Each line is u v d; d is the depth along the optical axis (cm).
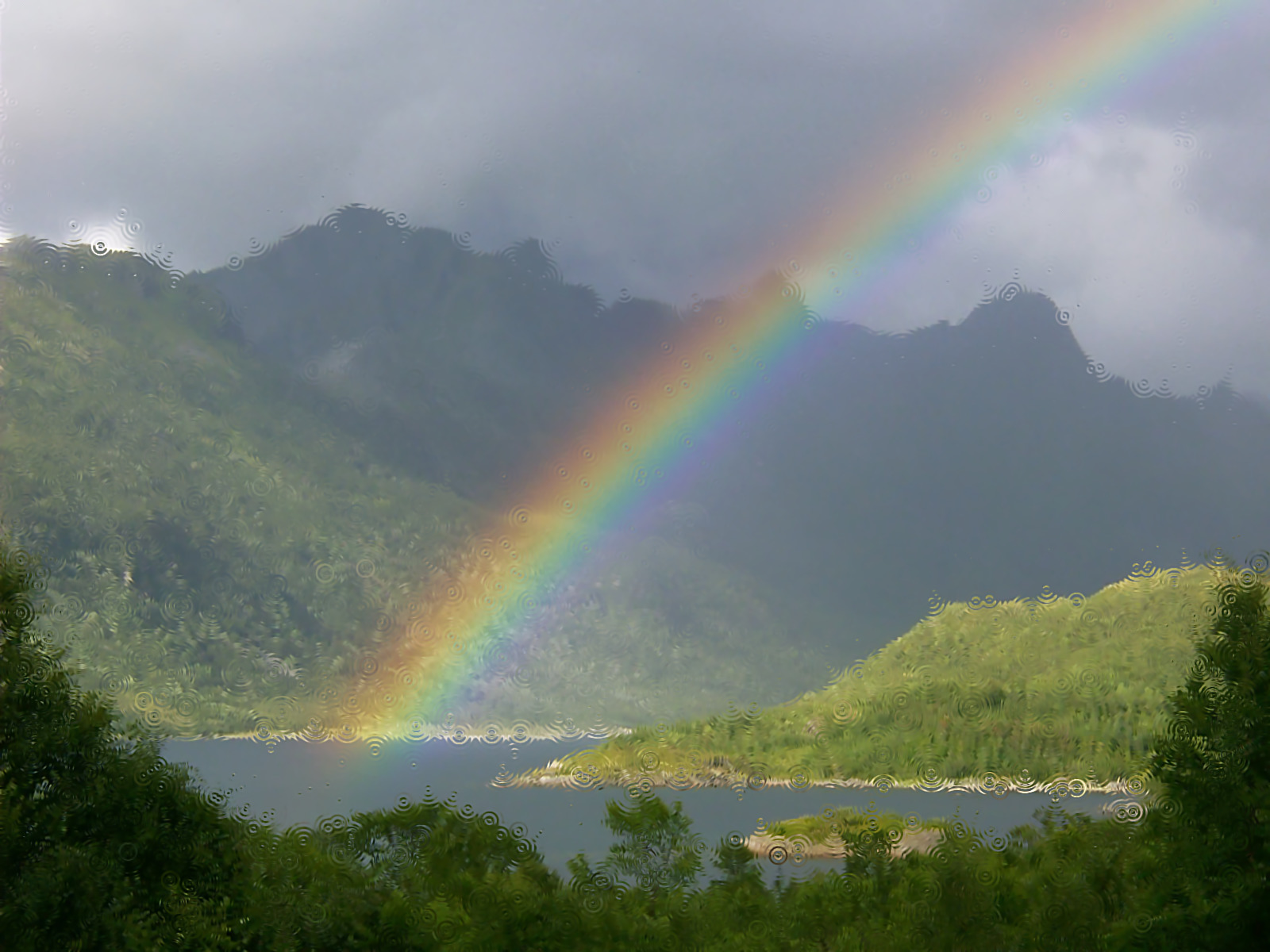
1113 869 445
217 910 437
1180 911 423
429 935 448
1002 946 435
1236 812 433
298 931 440
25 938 409
